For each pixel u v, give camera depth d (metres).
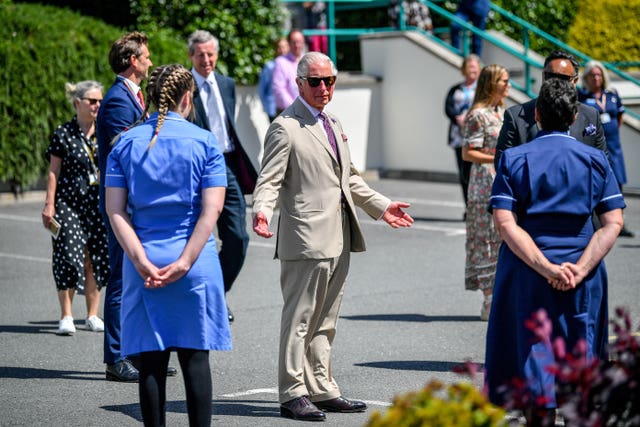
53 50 40.09
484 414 8.98
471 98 35.53
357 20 53.00
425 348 20.39
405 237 33.75
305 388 16.23
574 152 13.49
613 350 11.13
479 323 22.38
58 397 17.58
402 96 47.84
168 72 13.83
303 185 16.03
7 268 29.53
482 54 50.53
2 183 40.84
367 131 48.34
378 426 8.93
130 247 13.27
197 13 45.44
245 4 45.78
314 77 16.03
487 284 22.20
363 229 35.50
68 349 20.81
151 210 13.43
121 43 18.34
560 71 17.77
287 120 16.11
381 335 21.48
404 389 17.66
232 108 22.50
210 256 13.60
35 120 40.16
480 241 22.20
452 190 44.25
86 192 21.83
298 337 16.11
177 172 13.43
